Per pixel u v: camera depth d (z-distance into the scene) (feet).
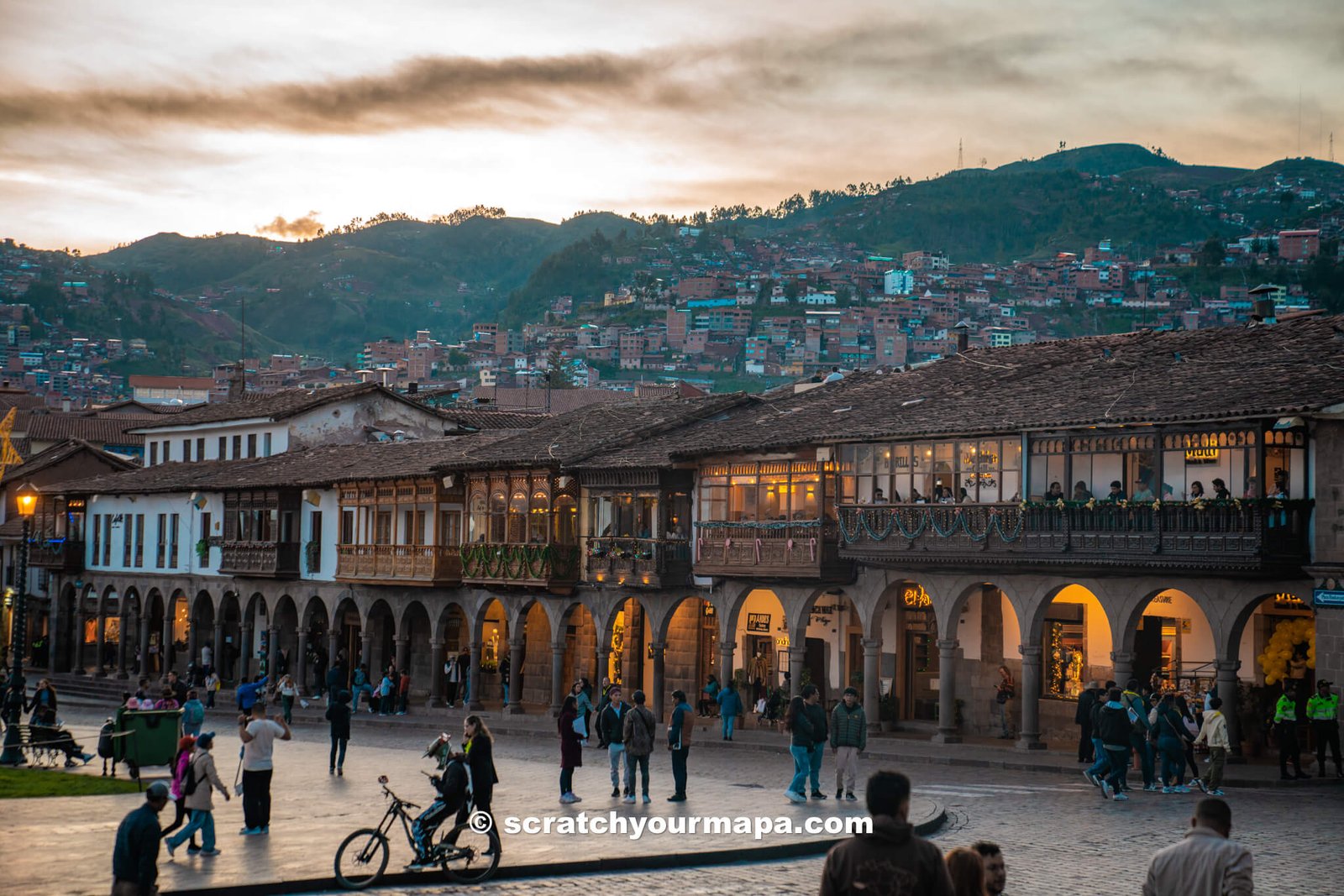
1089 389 124.57
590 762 115.55
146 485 238.68
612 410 184.03
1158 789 94.79
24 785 96.99
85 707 203.10
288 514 209.15
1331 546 102.37
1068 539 115.34
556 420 189.78
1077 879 66.44
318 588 203.72
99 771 108.47
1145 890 38.68
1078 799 91.15
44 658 270.87
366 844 65.26
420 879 65.77
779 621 153.48
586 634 173.99
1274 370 112.27
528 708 177.47
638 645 168.55
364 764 113.39
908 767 113.09
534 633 184.55
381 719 167.94
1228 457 107.04
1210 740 92.68
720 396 176.24
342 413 239.09
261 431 242.17
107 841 73.46
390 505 190.19
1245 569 103.81
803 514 140.67
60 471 278.26
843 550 134.51
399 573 185.26
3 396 377.91
